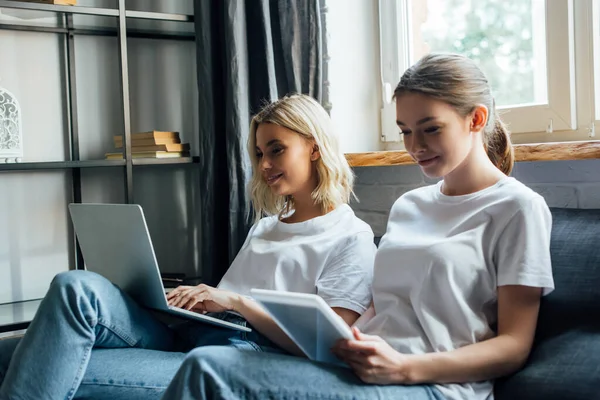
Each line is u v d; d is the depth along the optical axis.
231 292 1.63
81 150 2.43
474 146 1.38
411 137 1.35
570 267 1.35
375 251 1.66
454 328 1.29
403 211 1.51
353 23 2.44
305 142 1.74
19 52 2.32
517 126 2.01
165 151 2.28
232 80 2.16
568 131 1.90
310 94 2.21
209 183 2.24
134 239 1.48
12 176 2.33
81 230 1.65
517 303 1.25
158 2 2.51
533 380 1.16
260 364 1.12
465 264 1.29
